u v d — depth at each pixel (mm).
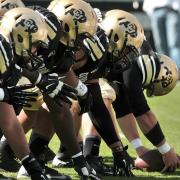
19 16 13000
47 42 13258
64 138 13719
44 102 14141
